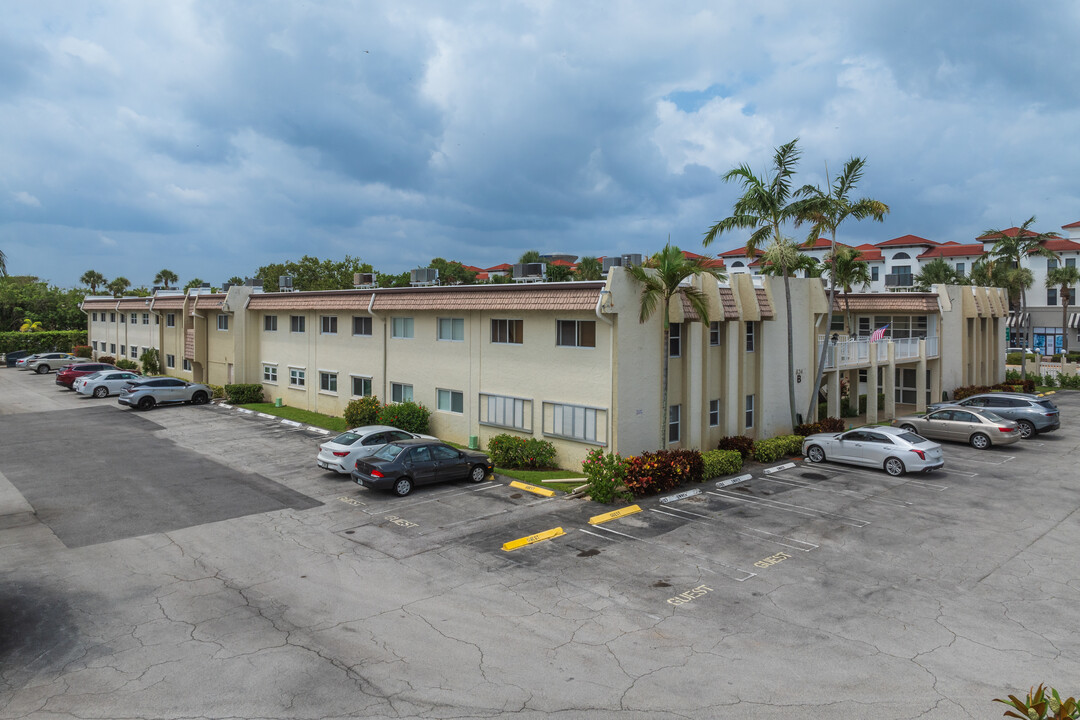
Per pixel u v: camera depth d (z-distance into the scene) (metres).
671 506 19.92
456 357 27.78
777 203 27.20
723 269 27.42
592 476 20.38
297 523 18.05
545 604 13.04
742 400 27.45
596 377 22.53
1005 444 28.28
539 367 24.38
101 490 21.20
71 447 27.67
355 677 10.37
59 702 9.72
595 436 22.66
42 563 15.19
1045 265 71.38
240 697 9.83
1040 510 19.53
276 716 9.34
